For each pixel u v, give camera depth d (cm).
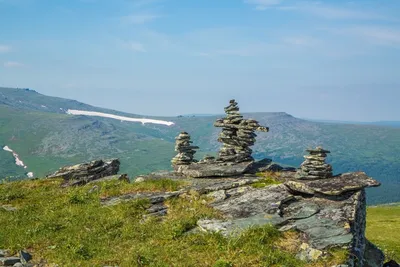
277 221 2023
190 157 3706
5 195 2764
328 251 1767
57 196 2750
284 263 1691
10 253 1888
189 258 1773
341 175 2636
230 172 2938
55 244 1973
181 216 2214
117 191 2705
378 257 2647
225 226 1998
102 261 1791
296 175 2720
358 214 2294
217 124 3422
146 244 1938
